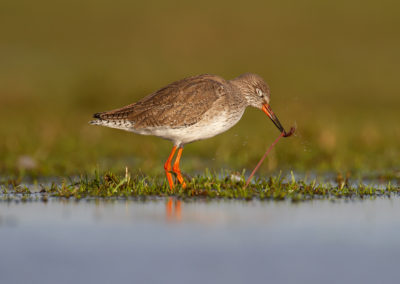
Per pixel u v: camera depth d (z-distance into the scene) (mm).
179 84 11891
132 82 29188
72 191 11070
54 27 41312
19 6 44719
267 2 45375
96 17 43156
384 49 36781
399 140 17922
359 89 29422
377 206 10102
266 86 12992
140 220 8961
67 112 24250
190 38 39250
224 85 12109
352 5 44688
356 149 16641
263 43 38281
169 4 45094
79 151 16453
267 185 11312
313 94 28281
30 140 17391
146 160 14914
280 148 16219
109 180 11562
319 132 17672
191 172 13898
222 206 9977
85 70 31891
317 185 12086
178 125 11625
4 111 24281
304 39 38719
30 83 29547
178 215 9281
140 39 39375
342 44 37875
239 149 16672
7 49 36969
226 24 41156
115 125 11758
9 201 10453
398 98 27984
